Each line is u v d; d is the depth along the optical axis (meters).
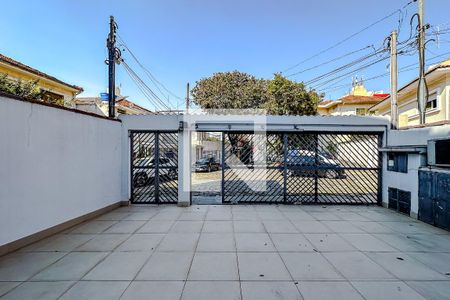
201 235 4.41
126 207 6.60
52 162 4.45
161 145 6.99
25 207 3.90
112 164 6.35
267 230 4.70
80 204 5.16
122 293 2.60
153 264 3.28
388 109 16.30
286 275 2.99
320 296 2.55
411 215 5.61
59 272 3.05
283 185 7.07
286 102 17.97
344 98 23.19
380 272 3.06
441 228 4.75
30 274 3.00
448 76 10.22
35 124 4.10
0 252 3.49
